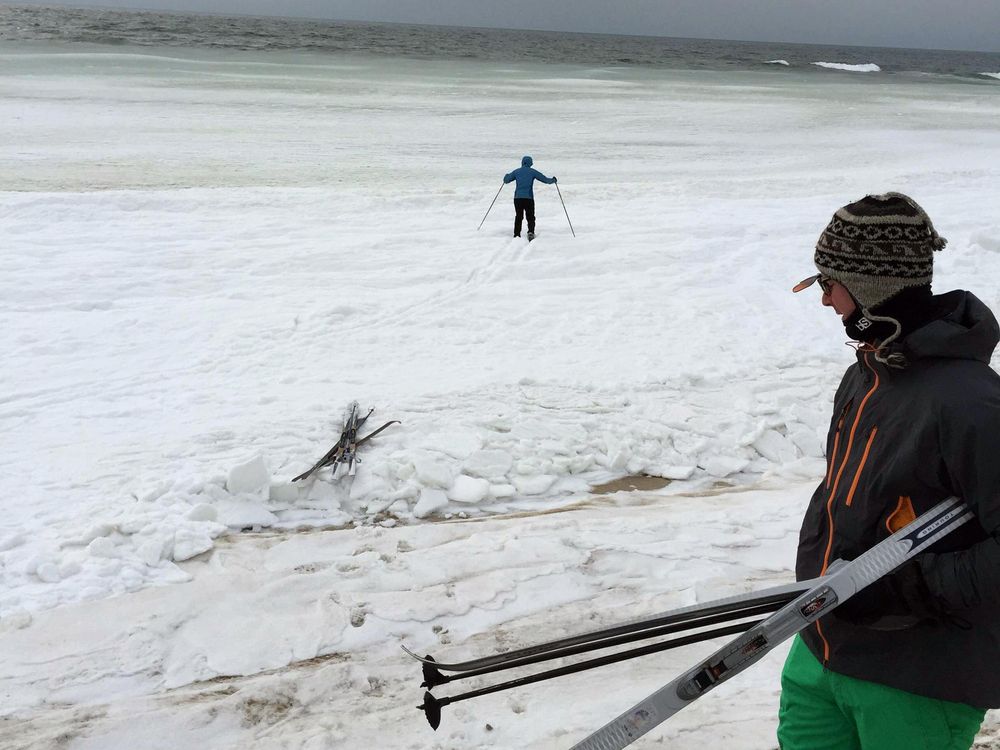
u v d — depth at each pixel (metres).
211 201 12.48
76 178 15.06
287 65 45.22
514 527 4.64
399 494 4.95
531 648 2.04
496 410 6.05
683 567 4.33
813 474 5.64
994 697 1.73
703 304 8.92
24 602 3.80
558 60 77.12
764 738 3.09
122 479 4.92
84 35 64.38
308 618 3.81
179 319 7.88
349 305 8.29
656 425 5.94
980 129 31.14
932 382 1.67
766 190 16.56
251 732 3.16
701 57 108.12
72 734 3.09
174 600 3.87
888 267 1.71
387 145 20.77
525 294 9.09
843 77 68.00
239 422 5.73
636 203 14.56
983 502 1.59
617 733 1.95
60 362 6.78
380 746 3.09
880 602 1.67
